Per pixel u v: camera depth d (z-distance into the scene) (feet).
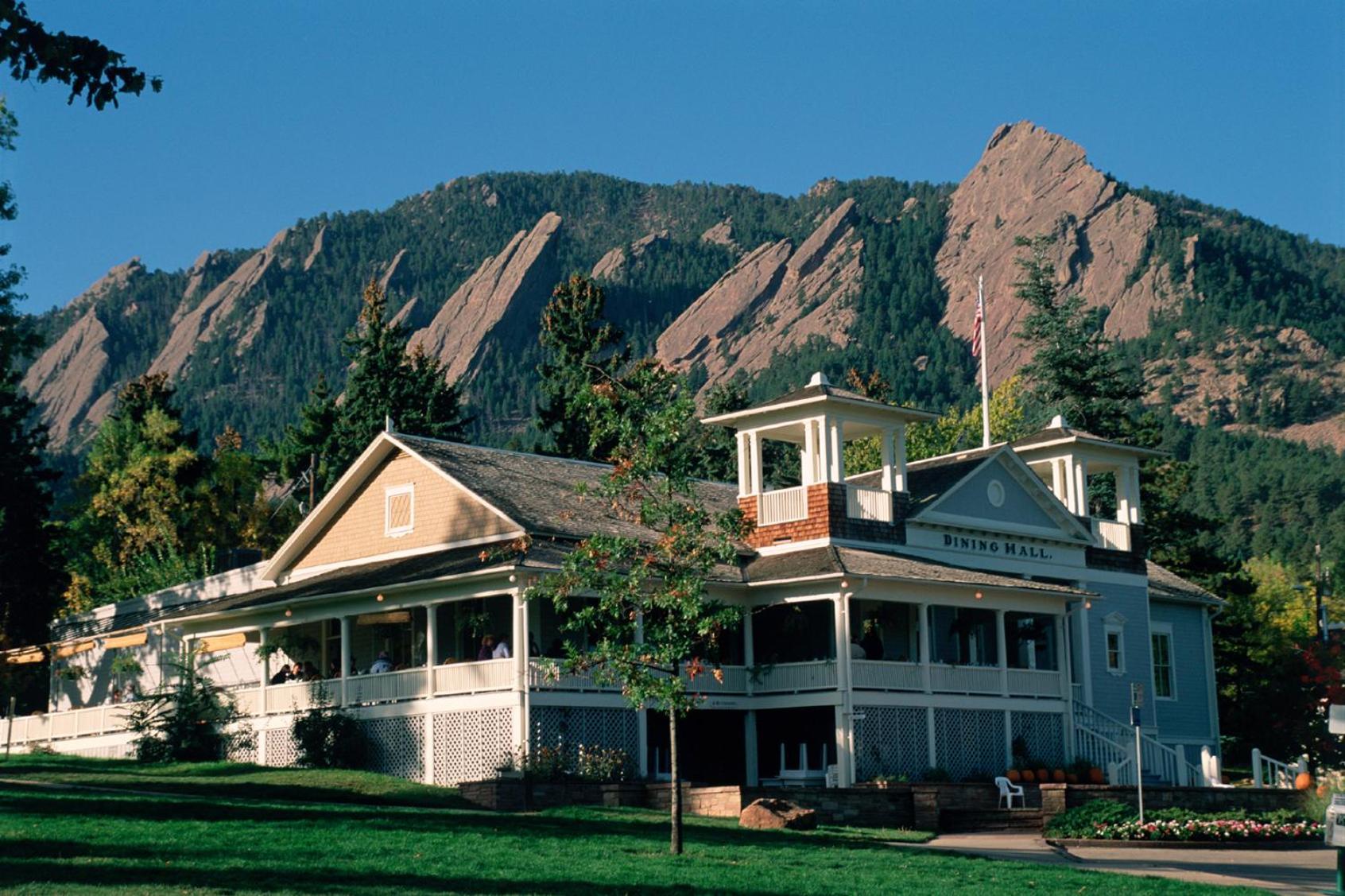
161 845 73.10
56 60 53.16
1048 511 162.50
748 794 110.73
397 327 300.20
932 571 139.23
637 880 69.62
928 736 135.85
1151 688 169.58
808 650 142.00
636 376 89.30
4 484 213.25
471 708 121.80
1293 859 94.68
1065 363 257.14
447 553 136.56
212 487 290.35
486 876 68.64
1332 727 72.38
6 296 122.01
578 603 130.11
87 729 157.79
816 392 145.07
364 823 86.07
